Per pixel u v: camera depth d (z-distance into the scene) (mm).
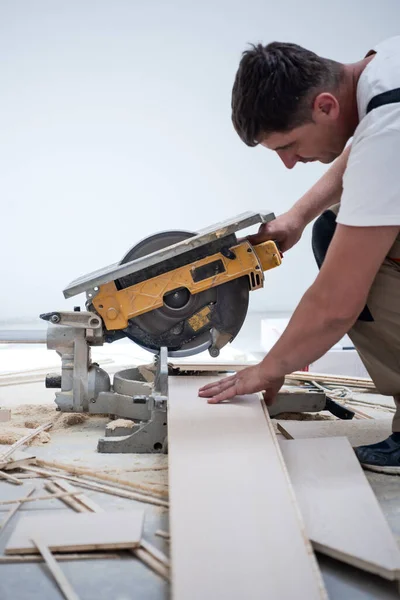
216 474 1567
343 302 1666
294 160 1837
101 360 4133
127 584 1357
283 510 1423
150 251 2547
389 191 1540
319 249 2250
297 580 1204
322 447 1852
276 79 1655
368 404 2916
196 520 1380
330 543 1432
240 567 1236
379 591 1353
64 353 2422
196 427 1837
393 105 1552
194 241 2293
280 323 4836
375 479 1922
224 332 2488
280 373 1863
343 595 1336
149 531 1582
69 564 1428
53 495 1773
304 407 2539
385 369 2010
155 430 2148
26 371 3572
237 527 1357
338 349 3900
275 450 1693
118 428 2227
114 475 1921
